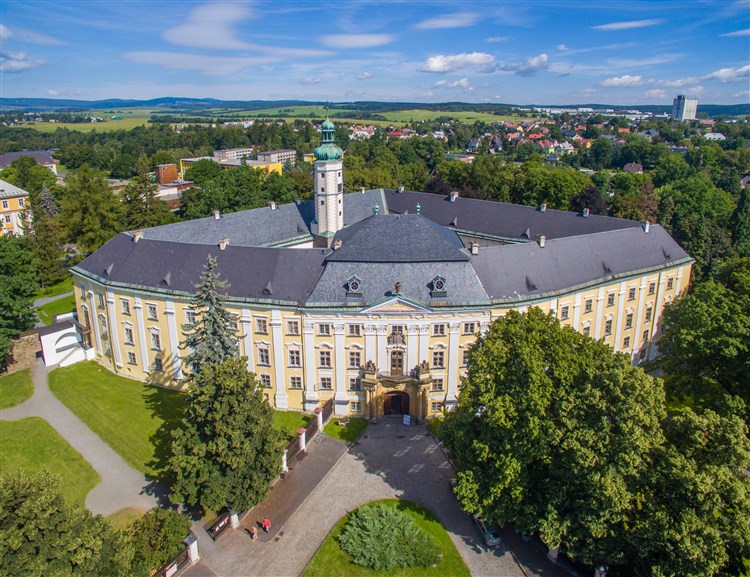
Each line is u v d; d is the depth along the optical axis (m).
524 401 45.38
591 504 43.22
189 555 48.97
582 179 147.00
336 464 63.19
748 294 67.25
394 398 72.25
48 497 35.34
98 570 37.84
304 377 72.00
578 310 76.94
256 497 52.22
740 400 54.62
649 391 42.09
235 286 72.00
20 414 72.75
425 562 49.44
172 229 91.25
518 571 49.09
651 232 88.50
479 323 69.62
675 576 41.19
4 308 83.88
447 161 173.75
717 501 39.91
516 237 107.62
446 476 61.41
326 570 49.03
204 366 53.19
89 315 86.00
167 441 66.56
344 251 71.75
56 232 124.00
